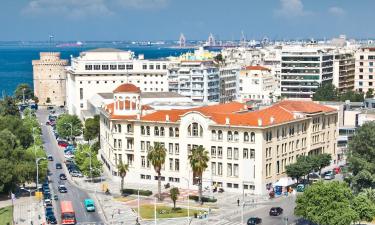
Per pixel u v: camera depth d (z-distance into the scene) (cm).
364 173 18825
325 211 14700
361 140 19825
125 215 18262
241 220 17300
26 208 19175
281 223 16925
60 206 19312
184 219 17700
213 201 19775
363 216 15250
